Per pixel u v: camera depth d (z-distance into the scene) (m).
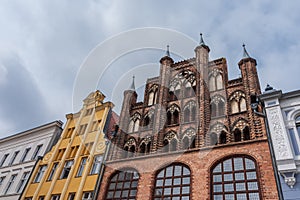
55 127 22.52
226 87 15.75
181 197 12.03
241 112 13.79
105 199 13.89
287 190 9.89
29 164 20.62
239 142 12.33
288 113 12.15
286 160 10.47
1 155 23.97
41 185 17.78
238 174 11.45
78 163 17.62
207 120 14.42
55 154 19.66
